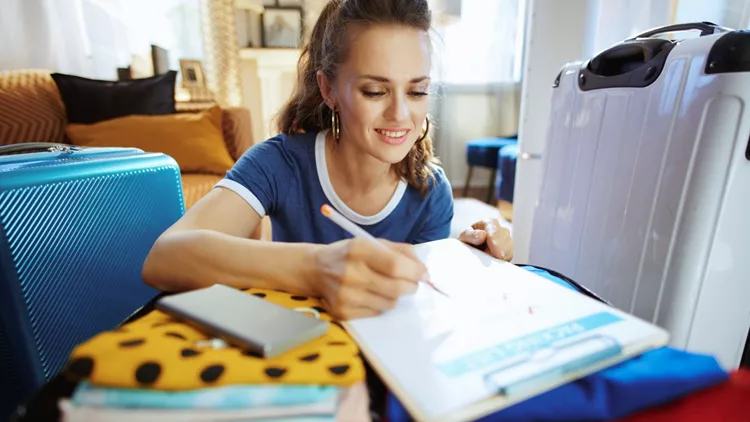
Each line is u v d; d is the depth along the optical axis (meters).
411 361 0.30
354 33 0.56
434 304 0.39
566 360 0.30
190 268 0.45
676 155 0.67
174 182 0.88
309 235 0.76
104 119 1.77
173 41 2.46
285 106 0.83
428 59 0.59
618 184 0.78
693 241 0.66
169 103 1.90
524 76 1.36
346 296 0.37
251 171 0.69
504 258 0.56
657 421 0.27
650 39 0.75
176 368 0.26
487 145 2.73
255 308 0.34
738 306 0.71
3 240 0.53
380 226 0.76
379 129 0.60
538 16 1.26
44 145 0.77
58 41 2.02
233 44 2.66
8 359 0.58
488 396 0.27
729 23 1.25
